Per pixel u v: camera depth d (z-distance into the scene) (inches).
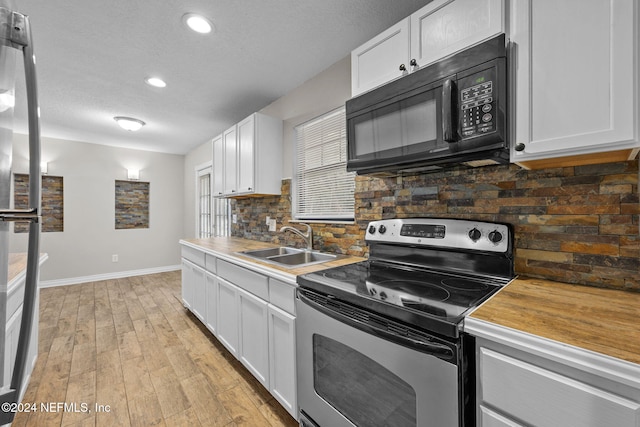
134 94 105.6
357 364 42.8
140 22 66.6
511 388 28.7
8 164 25.2
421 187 62.7
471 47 42.6
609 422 23.5
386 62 56.6
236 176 111.8
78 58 81.4
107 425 59.8
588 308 33.9
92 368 80.8
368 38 73.7
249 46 76.7
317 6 62.4
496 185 52.2
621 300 36.5
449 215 58.2
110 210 186.1
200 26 68.5
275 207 111.9
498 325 29.7
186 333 103.3
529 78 37.9
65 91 102.6
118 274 188.4
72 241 172.9
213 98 109.8
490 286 44.9
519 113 38.8
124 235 191.2
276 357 61.9
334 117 87.5
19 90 27.1
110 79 93.9
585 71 34.1
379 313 38.9
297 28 69.6
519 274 49.8
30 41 26.4
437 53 48.6
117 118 130.1
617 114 32.2
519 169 49.8
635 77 31.2
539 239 47.8
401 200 66.6
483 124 40.3
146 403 66.6
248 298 70.8
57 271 167.9
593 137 33.6
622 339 26.1
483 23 43.1
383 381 39.3
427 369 33.9
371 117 55.1
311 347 51.3
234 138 114.1
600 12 33.0
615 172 41.2
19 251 156.0
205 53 79.8
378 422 40.1
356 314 41.9
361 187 75.8
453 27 46.6
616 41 32.1
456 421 31.6
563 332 27.7
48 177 167.0
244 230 133.9
